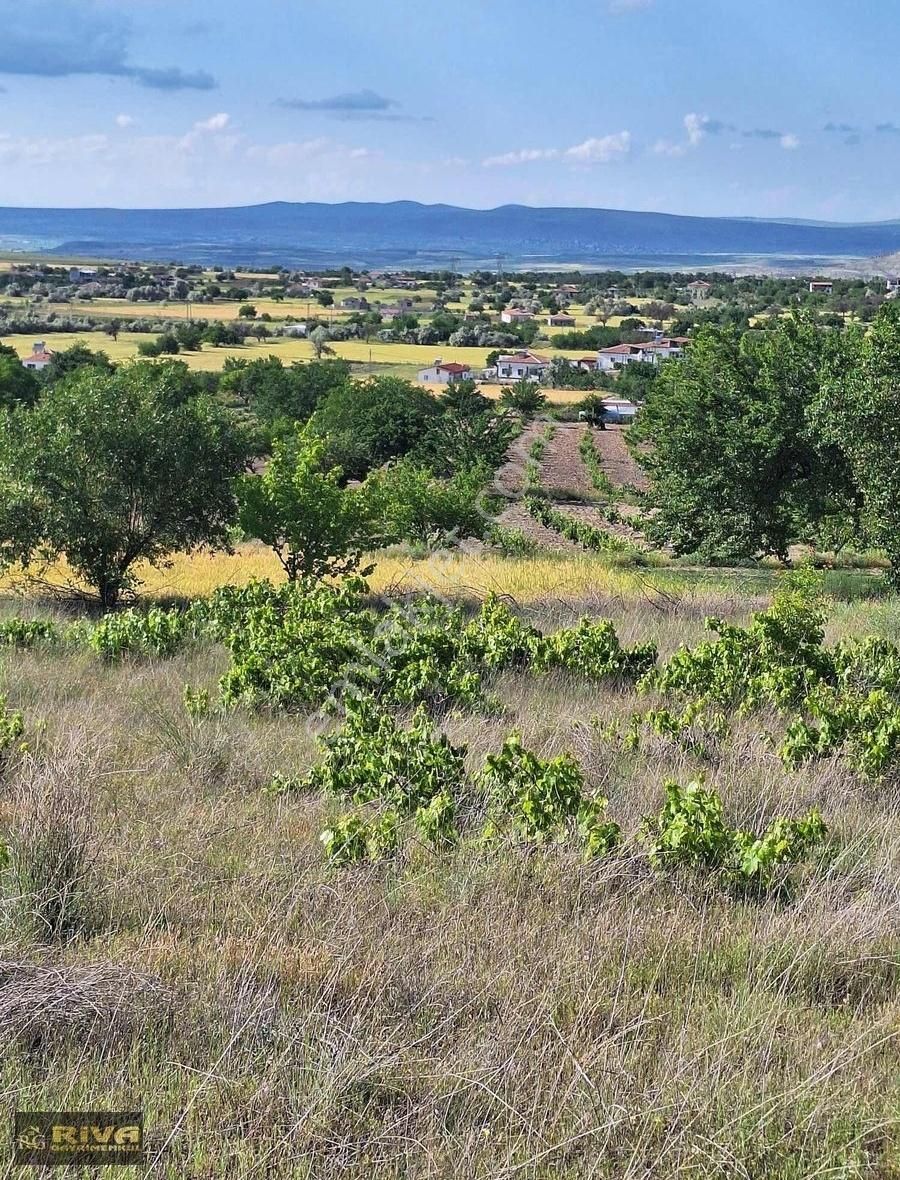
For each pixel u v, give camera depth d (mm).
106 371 23172
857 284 197125
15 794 7180
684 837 6312
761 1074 4230
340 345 160000
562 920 5609
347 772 7660
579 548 39031
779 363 27953
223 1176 3648
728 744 9203
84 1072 4156
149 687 11320
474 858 6316
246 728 9555
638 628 16625
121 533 22047
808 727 9461
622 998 4789
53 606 21859
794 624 12648
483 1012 4684
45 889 5508
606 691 11867
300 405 85125
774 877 6273
